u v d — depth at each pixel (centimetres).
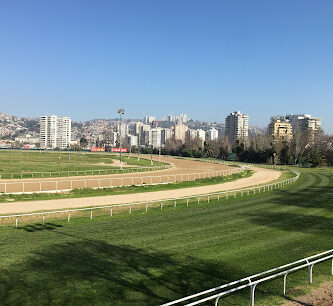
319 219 2420
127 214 2530
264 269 1402
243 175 6456
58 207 2742
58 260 1463
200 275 1323
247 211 2722
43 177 5019
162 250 1627
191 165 8956
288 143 10806
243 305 1086
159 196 3519
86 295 1127
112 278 1275
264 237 1900
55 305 1055
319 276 1338
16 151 15762
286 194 3806
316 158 9012
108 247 1666
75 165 7762
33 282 1223
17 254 1531
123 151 17362
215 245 1723
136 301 1093
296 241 1825
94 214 2534
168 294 1152
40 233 1930
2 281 1226
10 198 3127
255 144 12244
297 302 1106
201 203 3123
